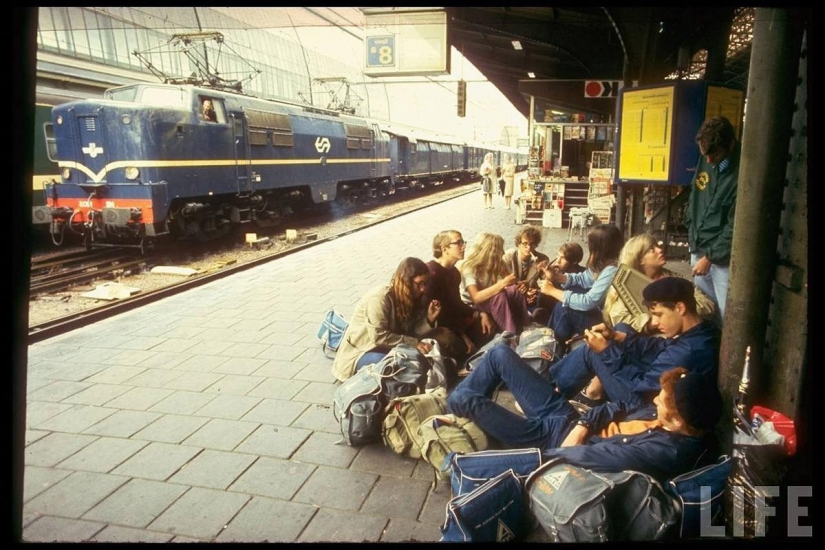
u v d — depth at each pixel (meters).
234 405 3.97
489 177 19.17
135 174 10.23
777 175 2.38
